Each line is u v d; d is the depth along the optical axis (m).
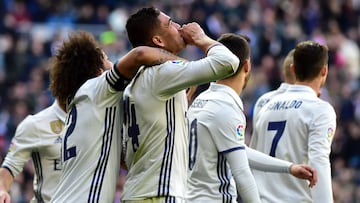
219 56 12.23
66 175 12.68
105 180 12.45
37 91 38.06
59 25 46.12
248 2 49.09
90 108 12.61
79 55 13.74
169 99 12.44
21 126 14.61
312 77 14.88
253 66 44.59
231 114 13.60
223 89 13.86
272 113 14.91
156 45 12.64
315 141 14.32
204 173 13.70
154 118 12.38
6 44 41.88
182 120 12.55
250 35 46.12
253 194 13.41
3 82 39.03
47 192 14.50
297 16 51.19
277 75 42.41
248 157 14.20
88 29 45.75
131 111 12.53
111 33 43.28
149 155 12.38
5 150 33.34
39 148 14.50
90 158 12.50
